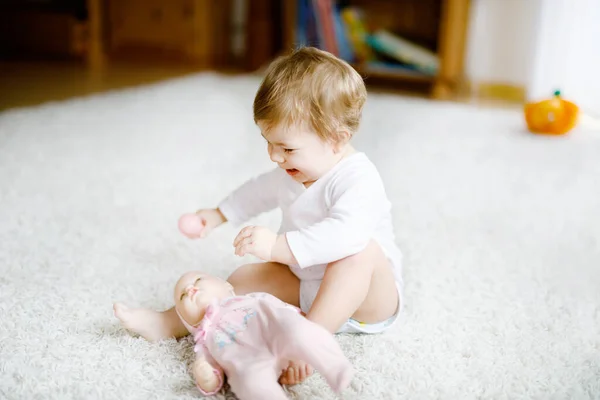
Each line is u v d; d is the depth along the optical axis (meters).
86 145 1.76
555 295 0.95
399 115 2.30
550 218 1.29
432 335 0.83
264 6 3.02
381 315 0.80
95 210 1.27
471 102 2.62
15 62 3.26
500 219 1.28
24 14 3.44
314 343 0.62
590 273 1.04
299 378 0.68
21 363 0.74
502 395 0.70
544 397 0.70
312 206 0.80
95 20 3.26
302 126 0.73
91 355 0.76
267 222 1.21
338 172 0.78
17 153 1.64
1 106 2.23
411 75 2.78
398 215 1.30
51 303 0.88
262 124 0.75
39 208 1.27
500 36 2.75
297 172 0.79
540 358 0.78
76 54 3.41
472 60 2.83
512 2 2.68
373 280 0.77
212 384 0.67
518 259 1.09
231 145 1.82
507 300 0.93
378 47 2.84
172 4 3.27
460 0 2.56
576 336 0.83
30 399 0.67
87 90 2.58
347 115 0.75
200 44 3.28
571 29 2.19
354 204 0.75
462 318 0.87
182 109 2.28
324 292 0.73
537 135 2.03
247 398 0.64
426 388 0.71
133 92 2.54
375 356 0.77
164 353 0.76
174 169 1.57
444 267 1.05
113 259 1.04
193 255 1.06
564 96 2.26
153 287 0.95
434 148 1.85
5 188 1.37
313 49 0.80
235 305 0.71
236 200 0.90
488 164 1.69
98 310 0.87
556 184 1.52
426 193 1.44
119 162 1.62
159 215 1.25
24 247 1.08
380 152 1.79
